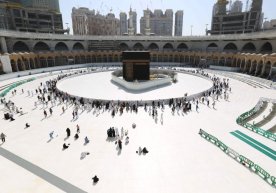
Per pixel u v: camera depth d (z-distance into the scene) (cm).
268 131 2150
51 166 1505
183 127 2192
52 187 1263
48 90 3709
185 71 5700
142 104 2886
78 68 6719
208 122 2327
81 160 1589
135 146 1802
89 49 7762
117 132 2008
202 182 1340
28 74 5522
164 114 2564
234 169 1472
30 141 1884
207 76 4938
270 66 4888
